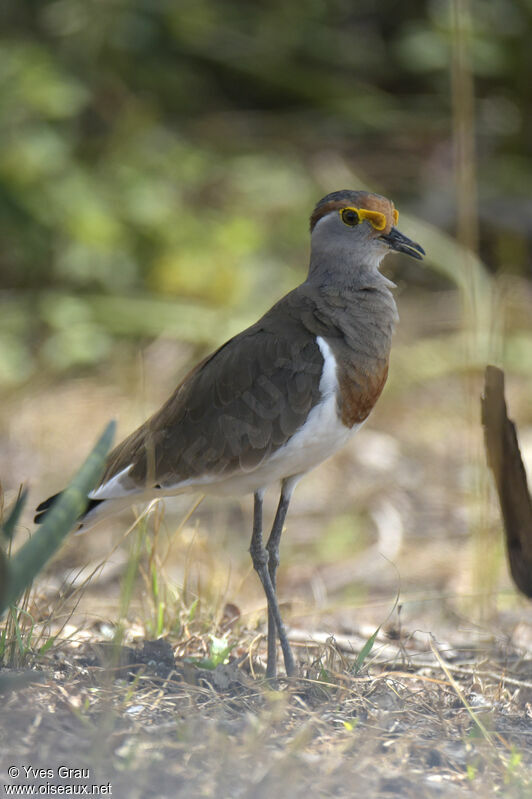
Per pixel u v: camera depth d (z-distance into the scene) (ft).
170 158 55.62
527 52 58.65
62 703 20.75
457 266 52.39
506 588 33.45
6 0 57.77
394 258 54.80
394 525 40.40
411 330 51.80
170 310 50.47
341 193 26.50
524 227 55.62
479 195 56.85
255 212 55.57
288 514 41.65
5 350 48.91
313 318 25.52
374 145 60.95
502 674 25.23
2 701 20.44
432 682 24.81
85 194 50.96
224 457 25.11
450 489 42.55
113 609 29.71
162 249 51.96
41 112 52.21
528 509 24.48
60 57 56.49
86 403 46.80
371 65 63.77
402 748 20.16
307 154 60.13
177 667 23.70
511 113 59.98
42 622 26.07
